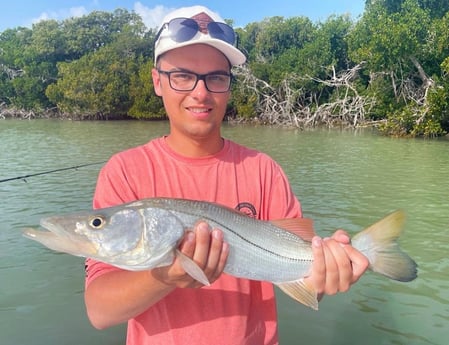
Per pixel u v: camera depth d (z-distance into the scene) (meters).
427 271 1.75
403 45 7.50
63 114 14.05
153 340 0.65
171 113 0.71
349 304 1.51
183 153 0.72
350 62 10.69
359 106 9.04
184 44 0.68
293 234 0.71
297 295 0.68
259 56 12.48
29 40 16.69
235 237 0.66
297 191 3.12
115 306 0.60
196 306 0.65
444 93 6.95
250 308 0.69
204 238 0.56
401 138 7.06
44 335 1.35
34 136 7.39
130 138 7.12
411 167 4.15
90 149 5.59
